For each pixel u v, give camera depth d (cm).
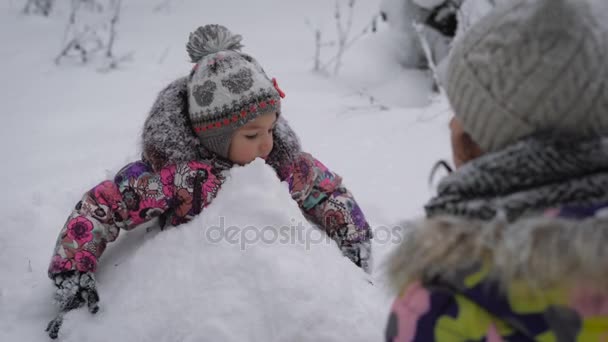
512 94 84
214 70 168
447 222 87
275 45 436
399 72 393
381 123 321
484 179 85
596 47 82
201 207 167
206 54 176
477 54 88
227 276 150
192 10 507
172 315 148
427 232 89
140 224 179
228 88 166
